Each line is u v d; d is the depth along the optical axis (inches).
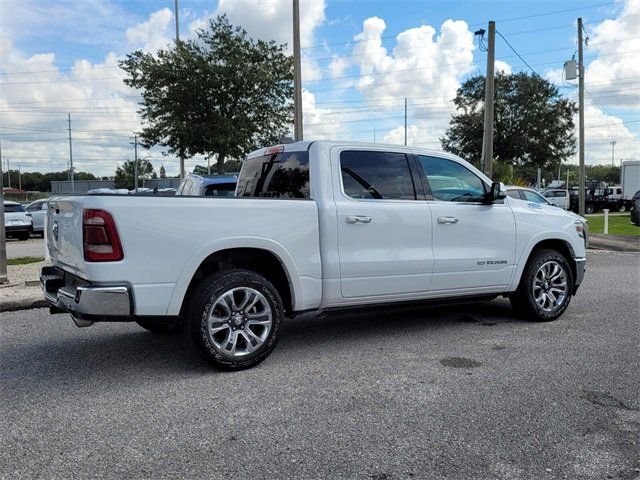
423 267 211.3
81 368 185.5
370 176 205.8
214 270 184.1
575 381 166.9
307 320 255.4
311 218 188.5
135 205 159.5
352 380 170.2
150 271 161.5
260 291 180.1
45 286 187.2
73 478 112.7
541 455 121.2
